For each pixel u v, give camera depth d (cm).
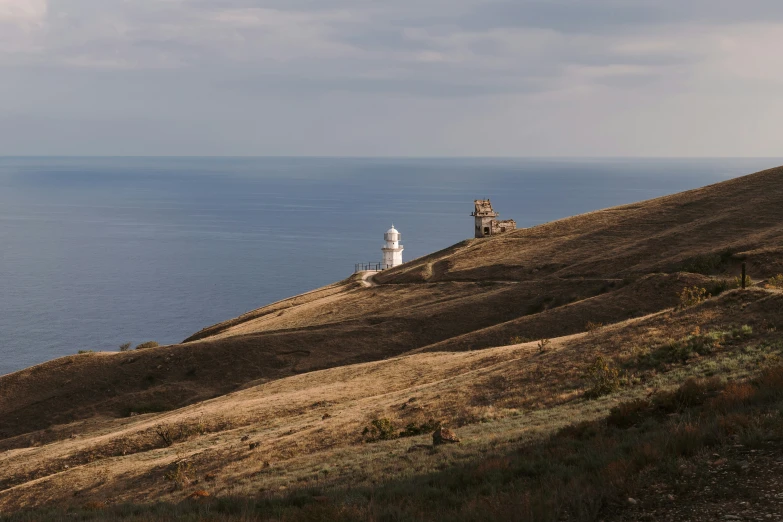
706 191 11219
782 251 7300
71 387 7738
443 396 3528
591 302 7075
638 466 1441
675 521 1158
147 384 7650
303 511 1581
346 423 3497
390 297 9756
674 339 3209
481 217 13438
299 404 4747
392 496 1691
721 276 7175
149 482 3322
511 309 8162
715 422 1552
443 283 9781
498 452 2048
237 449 3512
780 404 1628
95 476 3722
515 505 1321
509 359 4694
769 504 1145
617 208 11806
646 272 8094
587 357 3438
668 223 10006
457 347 6731
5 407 7575
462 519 1336
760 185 10662
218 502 1938
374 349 7788
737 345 2916
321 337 8138
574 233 10744
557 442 1906
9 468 4638
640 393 2592
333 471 2408
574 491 1352
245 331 9919
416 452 2381
